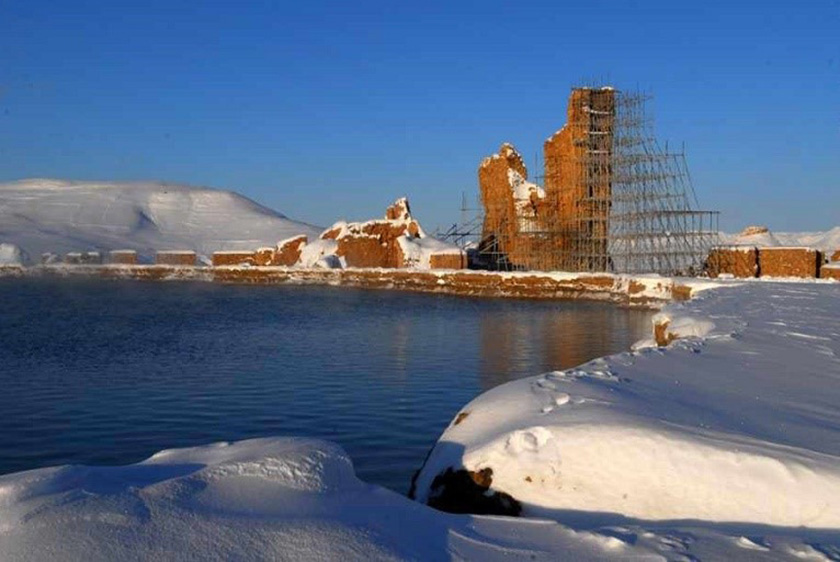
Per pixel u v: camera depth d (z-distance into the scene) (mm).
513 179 74688
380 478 12156
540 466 7512
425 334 34125
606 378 10320
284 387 20281
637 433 7398
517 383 10000
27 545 5207
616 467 7254
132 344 30500
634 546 5773
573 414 8125
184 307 51219
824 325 18656
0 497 5961
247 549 5387
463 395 19125
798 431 8023
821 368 12117
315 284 77500
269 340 31891
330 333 34656
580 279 57219
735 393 9844
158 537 5430
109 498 5953
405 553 5547
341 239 85188
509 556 5609
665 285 48906
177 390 19828
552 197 72812
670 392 9672
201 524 5676
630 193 65375
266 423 16062
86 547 5199
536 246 70812
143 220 187375
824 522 6434
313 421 16188
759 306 24688
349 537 5691
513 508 7496
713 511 6793
